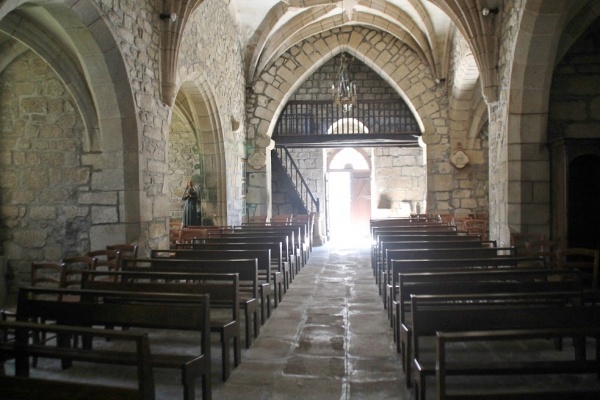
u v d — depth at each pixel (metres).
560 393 2.45
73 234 6.91
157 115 7.53
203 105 10.50
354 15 13.73
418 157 18.12
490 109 8.86
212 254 5.95
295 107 15.95
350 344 4.60
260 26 12.95
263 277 6.77
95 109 6.77
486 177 13.95
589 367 2.62
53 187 6.94
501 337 2.42
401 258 5.65
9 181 7.03
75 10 5.60
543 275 4.41
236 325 4.02
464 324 2.99
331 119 15.99
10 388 2.50
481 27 8.45
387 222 10.71
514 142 7.63
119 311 3.38
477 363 2.70
